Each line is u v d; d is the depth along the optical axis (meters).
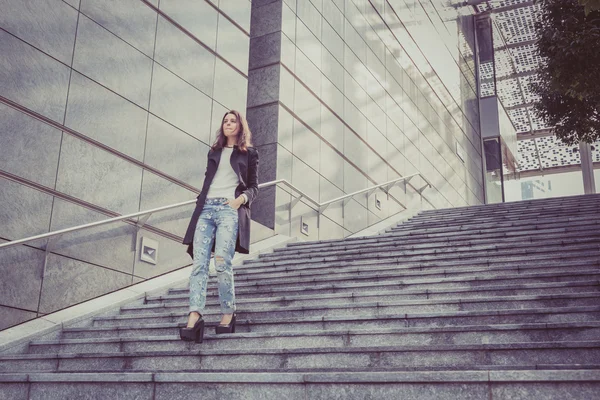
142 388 3.13
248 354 3.87
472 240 7.62
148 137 7.66
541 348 3.35
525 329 3.72
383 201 13.92
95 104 6.95
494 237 7.58
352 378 2.80
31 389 3.35
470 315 4.20
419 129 17.33
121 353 4.19
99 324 5.73
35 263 5.84
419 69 18.38
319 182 11.33
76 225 6.39
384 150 14.59
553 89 9.61
